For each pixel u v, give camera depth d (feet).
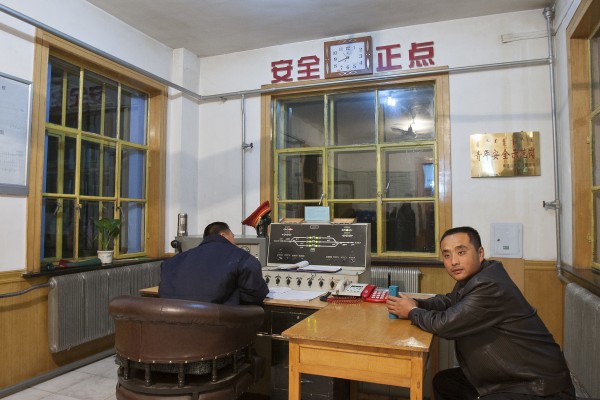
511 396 4.79
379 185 12.32
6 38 8.69
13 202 8.84
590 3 7.75
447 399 5.82
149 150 13.15
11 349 8.67
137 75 12.03
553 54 10.62
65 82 10.49
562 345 10.25
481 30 11.30
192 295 6.25
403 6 10.87
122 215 12.30
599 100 8.72
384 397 8.19
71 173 10.61
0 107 8.54
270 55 13.35
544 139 10.70
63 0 9.89
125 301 5.50
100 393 8.72
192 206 13.83
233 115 13.79
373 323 5.86
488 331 5.04
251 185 13.46
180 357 5.44
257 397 8.55
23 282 8.90
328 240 8.70
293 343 5.47
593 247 9.07
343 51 12.40
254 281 6.55
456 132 11.41
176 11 11.10
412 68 11.83
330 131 13.05
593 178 9.07
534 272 10.55
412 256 11.94
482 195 11.14
